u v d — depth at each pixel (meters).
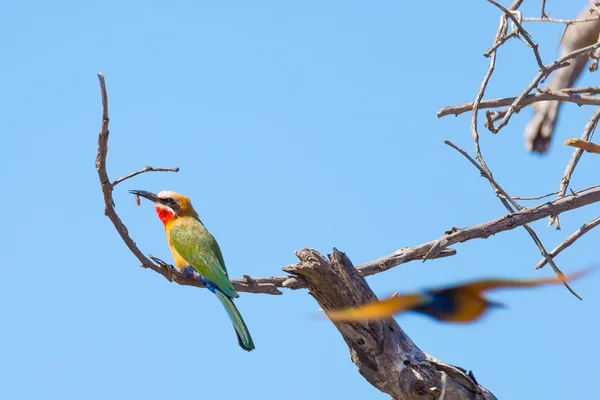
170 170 9.97
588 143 9.91
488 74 12.13
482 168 11.41
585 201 11.44
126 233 11.10
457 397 9.96
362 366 10.16
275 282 12.15
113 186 9.91
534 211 11.44
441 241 11.46
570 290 10.61
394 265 12.12
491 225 11.46
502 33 12.70
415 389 9.92
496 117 14.76
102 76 9.28
